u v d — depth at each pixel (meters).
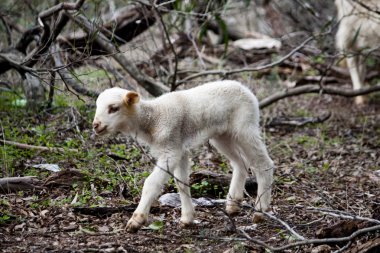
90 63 16.52
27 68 11.78
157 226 8.91
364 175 12.39
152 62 16.20
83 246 8.10
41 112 14.03
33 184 10.28
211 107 9.16
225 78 14.91
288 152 14.06
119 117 8.88
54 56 14.27
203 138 9.21
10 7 16.81
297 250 8.19
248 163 9.54
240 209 9.71
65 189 10.35
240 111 9.29
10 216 9.00
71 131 13.33
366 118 16.72
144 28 16.23
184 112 9.01
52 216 9.21
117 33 15.91
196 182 10.91
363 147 14.69
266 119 16.23
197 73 15.47
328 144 14.83
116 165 11.35
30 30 14.48
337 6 19.27
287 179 11.80
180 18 18.67
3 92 15.23
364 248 7.73
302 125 16.22
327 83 19.77
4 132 12.55
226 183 10.88
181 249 8.25
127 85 15.59
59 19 12.80
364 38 18.52
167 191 10.70
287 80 19.91
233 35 22.67
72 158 11.70
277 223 9.25
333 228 8.40
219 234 8.90
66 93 13.48
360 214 9.80
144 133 9.05
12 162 11.14
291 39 20.27
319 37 15.62
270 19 23.14
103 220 9.23
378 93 19.52
